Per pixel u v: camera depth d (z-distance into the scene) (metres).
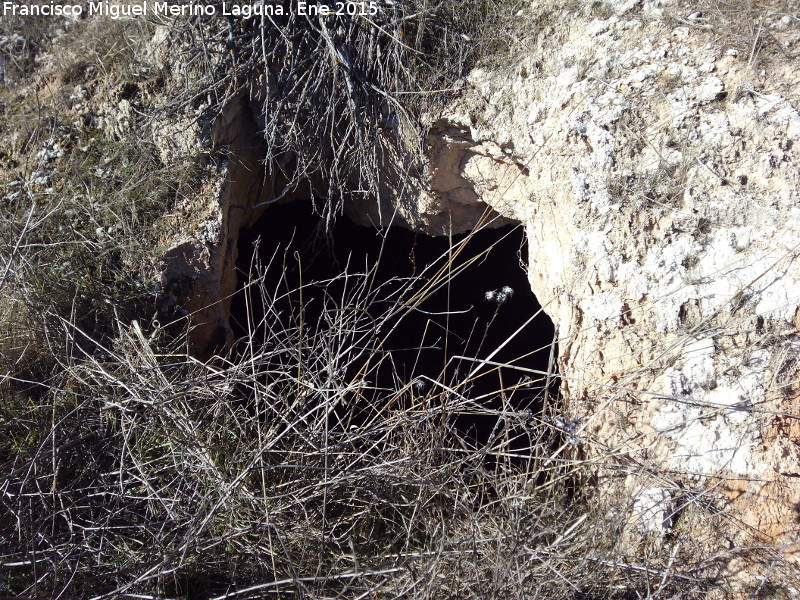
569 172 3.51
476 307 5.12
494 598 2.41
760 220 3.15
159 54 4.39
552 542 2.82
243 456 3.01
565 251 3.52
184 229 3.93
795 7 3.80
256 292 4.71
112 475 3.07
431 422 3.21
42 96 4.53
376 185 4.19
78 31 4.87
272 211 4.92
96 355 3.42
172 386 2.94
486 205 4.54
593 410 3.10
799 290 2.98
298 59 4.21
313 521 2.92
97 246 3.84
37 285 3.57
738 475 2.77
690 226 3.22
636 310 3.17
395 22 4.13
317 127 4.16
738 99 3.42
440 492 2.82
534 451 3.36
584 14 4.00
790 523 2.68
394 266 5.09
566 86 3.75
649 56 3.71
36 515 2.90
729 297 3.04
